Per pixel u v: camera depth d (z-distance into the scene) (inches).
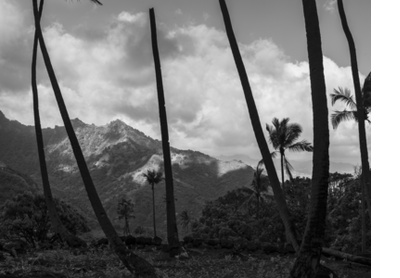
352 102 900.6
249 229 2527.1
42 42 445.7
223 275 418.3
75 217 1353.3
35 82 719.7
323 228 292.2
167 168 526.3
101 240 607.2
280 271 435.2
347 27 667.4
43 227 920.3
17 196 1210.0
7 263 427.8
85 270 413.7
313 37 318.7
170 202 519.2
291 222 458.0
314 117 306.2
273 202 2615.7
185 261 486.3
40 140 687.7
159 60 550.3
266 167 466.0
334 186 1975.9
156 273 379.9
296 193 1711.4
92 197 381.7
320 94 308.2
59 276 372.8
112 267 428.8
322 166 297.0
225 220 3181.6
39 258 444.5
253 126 477.1
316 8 323.3
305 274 287.9
